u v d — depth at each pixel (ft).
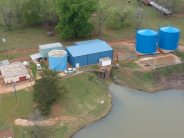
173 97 168.86
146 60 208.95
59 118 140.97
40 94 139.13
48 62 198.39
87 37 260.21
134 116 148.56
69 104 152.25
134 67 197.36
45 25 288.30
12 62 197.36
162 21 315.78
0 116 137.59
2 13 261.85
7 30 272.10
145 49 217.97
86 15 230.48
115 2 374.43
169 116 149.07
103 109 152.05
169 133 134.62
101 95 164.04
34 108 144.56
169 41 221.66
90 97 160.35
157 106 158.92
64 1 231.30
